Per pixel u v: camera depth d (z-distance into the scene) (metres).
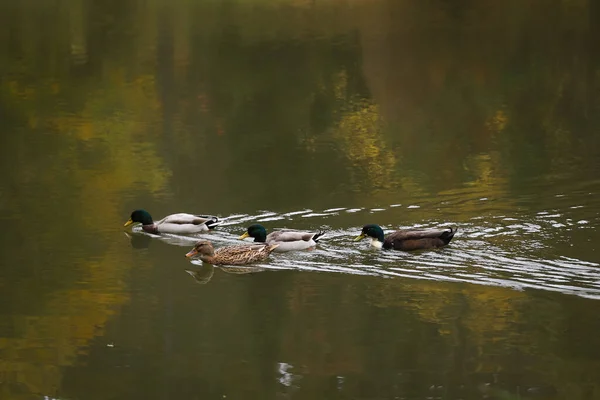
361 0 52.75
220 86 32.84
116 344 11.88
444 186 19.72
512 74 33.31
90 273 14.80
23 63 37.28
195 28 45.09
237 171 21.84
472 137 24.83
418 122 27.02
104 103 30.61
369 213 17.75
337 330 12.17
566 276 13.98
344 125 26.89
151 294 13.81
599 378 10.59
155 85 33.22
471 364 11.03
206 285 14.27
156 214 18.19
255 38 42.25
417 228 16.50
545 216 17.12
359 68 35.44
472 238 15.97
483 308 12.84
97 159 23.16
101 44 41.31
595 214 17.16
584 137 24.25
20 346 11.86
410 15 48.22
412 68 35.12
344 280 14.28
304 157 23.05
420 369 10.95
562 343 11.58
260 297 13.61
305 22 46.41
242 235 16.67
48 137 25.81
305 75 34.44
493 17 46.94
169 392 10.46
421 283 13.97
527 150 22.98
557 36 40.53
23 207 18.84
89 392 10.53
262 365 11.18
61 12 50.56
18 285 14.16
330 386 10.54
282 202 18.78
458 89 31.39
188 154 23.67
